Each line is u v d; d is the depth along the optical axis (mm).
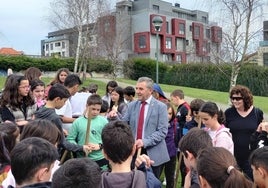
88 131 4617
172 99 6805
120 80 34219
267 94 29547
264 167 2258
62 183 1975
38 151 2346
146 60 37500
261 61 37469
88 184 1986
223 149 2318
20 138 3262
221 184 2184
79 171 2012
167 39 61500
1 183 2947
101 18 34406
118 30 45094
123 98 7141
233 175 2121
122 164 2695
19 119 4953
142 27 58906
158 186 2988
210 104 4082
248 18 16375
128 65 37594
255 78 29922
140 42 59062
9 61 34656
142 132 4961
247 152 4625
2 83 25469
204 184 2266
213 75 33156
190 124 5777
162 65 37219
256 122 4699
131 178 2570
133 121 5062
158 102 5070
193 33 64625
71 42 50938
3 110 4926
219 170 2188
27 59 35625
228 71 29016
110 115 5969
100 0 31734
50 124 3270
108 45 38156
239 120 4738
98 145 4590
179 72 35688
